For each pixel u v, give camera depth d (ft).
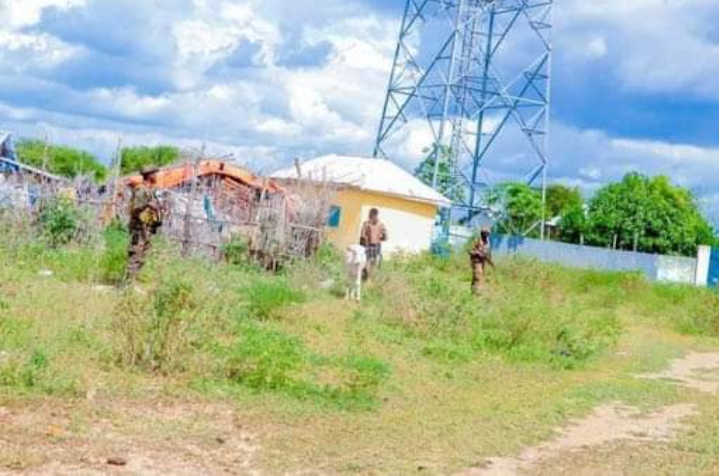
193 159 82.12
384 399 36.45
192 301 37.60
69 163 99.19
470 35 140.46
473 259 72.54
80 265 58.23
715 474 28.96
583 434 34.22
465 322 55.72
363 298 66.54
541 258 127.24
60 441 25.17
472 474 26.99
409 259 102.12
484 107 145.38
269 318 51.98
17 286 47.70
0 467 22.48
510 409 37.06
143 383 33.14
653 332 76.43
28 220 64.69
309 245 78.89
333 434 29.71
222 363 35.45
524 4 143.43
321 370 40.11
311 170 100.68
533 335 55.62
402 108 139.44
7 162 83.56
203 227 74.38
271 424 30.04
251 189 83.30
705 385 49.73
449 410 35.70
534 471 28.02
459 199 149.28
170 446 26.23
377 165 118.11
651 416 38.96
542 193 153.89
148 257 56.13
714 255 134.62
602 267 132.77
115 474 23.16
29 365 31.45
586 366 52.29
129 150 122.31
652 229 165.37
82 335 38.14
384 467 26.45
